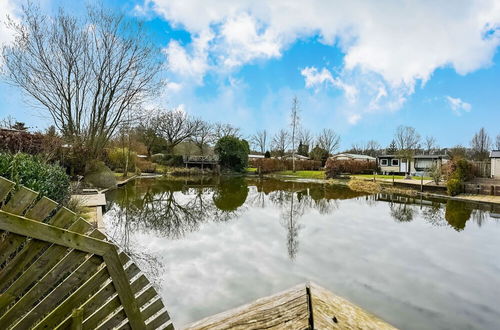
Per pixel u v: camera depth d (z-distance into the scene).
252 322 1.40
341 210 9.83
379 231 6.89
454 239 6.30
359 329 1.36
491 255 5.23
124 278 1.35
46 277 1.14
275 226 7.24
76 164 11.18
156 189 14.71
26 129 11.02
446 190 13.40
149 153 29.62
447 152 28.22
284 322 1.41
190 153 32.06
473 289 3.82
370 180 18.89
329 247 5.48
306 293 1.67
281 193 14.87
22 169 3.05
